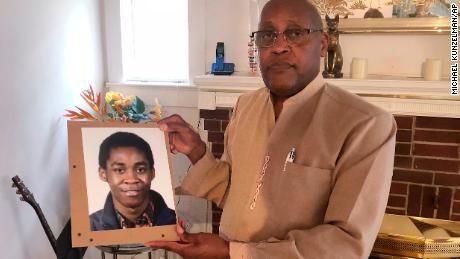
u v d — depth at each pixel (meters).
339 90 0.97
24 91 1.40
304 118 0.96
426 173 1.94
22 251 1.40
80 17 1.90
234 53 2.13
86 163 0.96
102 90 2.21
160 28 2.24
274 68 0.94
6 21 1.29
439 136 1.88
